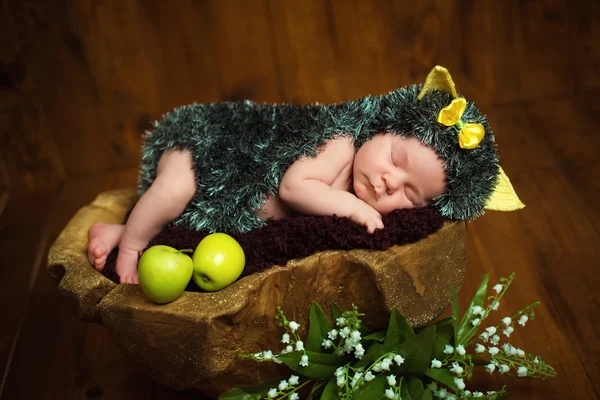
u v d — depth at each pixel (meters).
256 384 1.31
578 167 2.09
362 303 1.28
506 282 1.70
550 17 2.32
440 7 2.26
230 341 1.20
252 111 1.47
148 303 1.20
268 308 1.23
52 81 2.18
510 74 2.41
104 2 2.08
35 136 2.26
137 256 1.48
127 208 1.67
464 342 1.32
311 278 1.24
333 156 1.37
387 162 1.31
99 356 1.60
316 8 2.22
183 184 1.43
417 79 2.38
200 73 2.26
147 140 1.55
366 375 1.21
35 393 1.51
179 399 1.46
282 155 1.39
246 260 1.32
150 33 2.16
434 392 1.27
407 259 1.24
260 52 2.26
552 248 1.80
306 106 1.47
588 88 2.45
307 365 1.25
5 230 2.09
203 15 2.17
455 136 1.26
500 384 1.42
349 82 2.36
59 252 1.43
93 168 2.36
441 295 1.32
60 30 2.09
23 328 1.69
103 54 2.16
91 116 2.26
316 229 1.27
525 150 2.20
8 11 2.04
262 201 1.42
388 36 2.29
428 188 1.30
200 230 1.45
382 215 1.37
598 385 1.40
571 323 1.56
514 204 1.33
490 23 2.31
